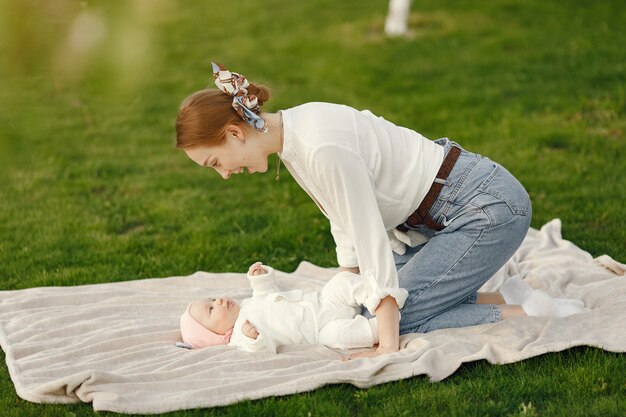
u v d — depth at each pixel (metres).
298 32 10.55
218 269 4.60
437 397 2.86
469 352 3.11
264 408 2.82
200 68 9.35
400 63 8.95
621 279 3.83
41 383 3.02
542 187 5.57
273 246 4.89
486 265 3.20
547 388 2.90
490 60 8.70
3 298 3.98
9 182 6.12
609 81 7.74
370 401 2.88
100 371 2.93
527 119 7.00
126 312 3.83
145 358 3.31
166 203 5.68
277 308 3.38
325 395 2.90
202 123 2.88
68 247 4.92
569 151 6.25
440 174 3.13
